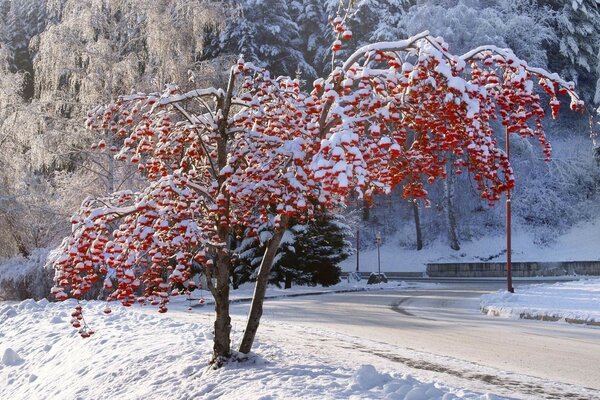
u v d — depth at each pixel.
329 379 8.23
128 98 8.78
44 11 57.28
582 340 15.42
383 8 65.19
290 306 26.00
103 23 29.20
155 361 10.68
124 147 8.72
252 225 9.85
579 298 24.69
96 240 7.52
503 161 7.55
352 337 15.16
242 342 9.66
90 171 29.50
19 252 33.56
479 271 55.03
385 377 8.13
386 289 40.84
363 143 7.84
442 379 9.92
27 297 31.58
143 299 7.92
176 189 8.02
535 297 26.05
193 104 25.19
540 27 62.06
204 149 9.36
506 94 7.36
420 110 7.29
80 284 7.64
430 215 65.25
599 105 65.06
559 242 58.75
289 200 8.09
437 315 22.27
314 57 71.69
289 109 9.15
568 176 62.16
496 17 58.50
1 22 52.19
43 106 29.56
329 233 39.66
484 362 12.00
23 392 12.49
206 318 19.28
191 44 29.89
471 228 62.34
